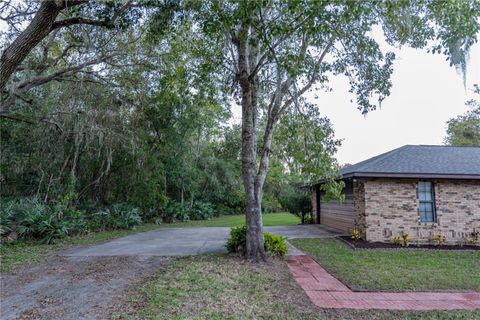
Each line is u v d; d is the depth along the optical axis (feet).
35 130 37.83
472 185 32.24
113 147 40.22
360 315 13.38
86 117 36.52
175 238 34.83
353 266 21.85
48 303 14.23
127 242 31.83
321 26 17.12
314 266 21.93
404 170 31.19
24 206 33.86
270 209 81.76
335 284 17.79
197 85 29.14
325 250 27.35
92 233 37.73
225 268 20.22
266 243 23.82
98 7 21.36
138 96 39.68
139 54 34.30
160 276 18.47
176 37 28.68
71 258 23.80
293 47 21.95
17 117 35.17
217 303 14.24
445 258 24.67
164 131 47.29
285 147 25.66
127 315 12.76
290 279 18.62
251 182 23.17
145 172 44.98
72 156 41.04
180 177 55.36
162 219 54.24
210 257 23.71
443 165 32.96
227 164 66.28
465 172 30.96
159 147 48.29
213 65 24.67
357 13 16.72
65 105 36.65
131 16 22.84
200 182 62.23
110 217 41.98
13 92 29.86
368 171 30.66
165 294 15.23
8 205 33.58
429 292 16.57
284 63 18.86
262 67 23.43
